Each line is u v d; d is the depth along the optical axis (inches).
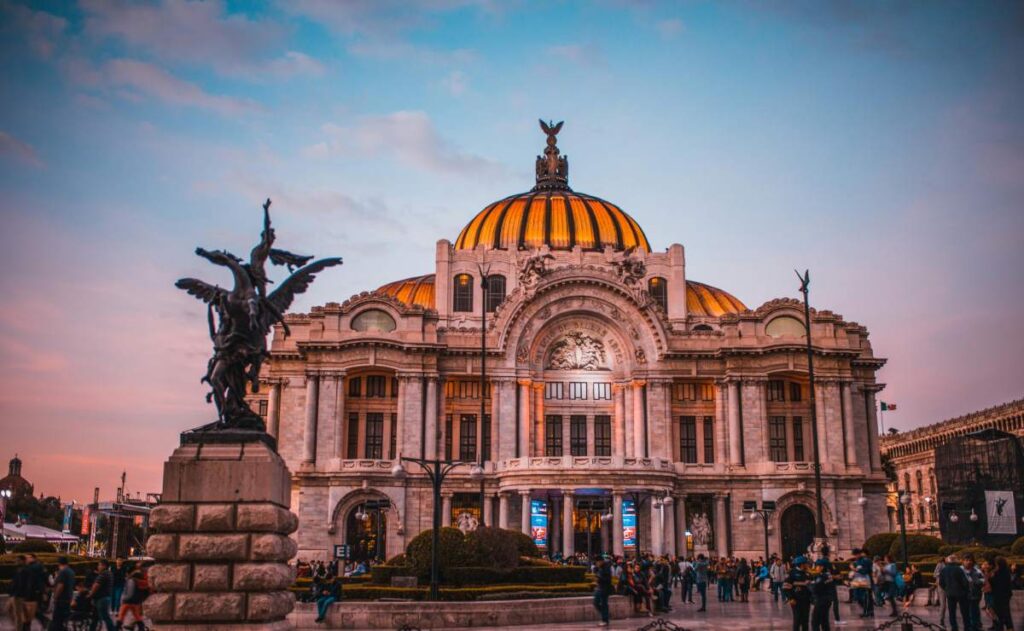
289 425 3855.8
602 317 3959.2
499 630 1562.5
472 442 3848.4
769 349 3794.3
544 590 1875.0
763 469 3718.0
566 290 3917.3
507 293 4222.4
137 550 4626.0
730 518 3722.9
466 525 3388.3
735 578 2583.7
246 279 1107.9
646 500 3629.4
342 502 3602.4
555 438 3966.5
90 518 4200.3
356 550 3609.7
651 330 3897.6
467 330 3863.2
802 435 3868.1
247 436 1060.5
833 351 3806.6
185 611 992.2
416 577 2005.4
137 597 1245.1
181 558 1013.8
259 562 1016.2
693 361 3890.3
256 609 995.9
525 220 4461.1
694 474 3732.8
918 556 2738.7
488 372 3828.7
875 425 4018.2
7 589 1738.4
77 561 2133.4
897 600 2133.4
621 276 3929.6
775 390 3902.6
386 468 3639.3
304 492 3639.3
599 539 3710.6
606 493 3506.4
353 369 3757.4
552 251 4330.7
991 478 3681.1
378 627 1584.6
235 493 1031.0
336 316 3786.9
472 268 4237.2
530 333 3897.6
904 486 6053.2
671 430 3865.7
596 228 4471.0
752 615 1898.4
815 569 1352.1
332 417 3713.1
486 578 2000.5
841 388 3836.1
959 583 1418.6
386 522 3624.5
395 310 3821.4
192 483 1032.2
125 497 5280.5
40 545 2765.7
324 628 1574.8
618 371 3973.9
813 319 3880.4
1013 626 1535.4
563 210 4503.0
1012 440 3718.0
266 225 1150.3
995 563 1408.7
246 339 1098.7
